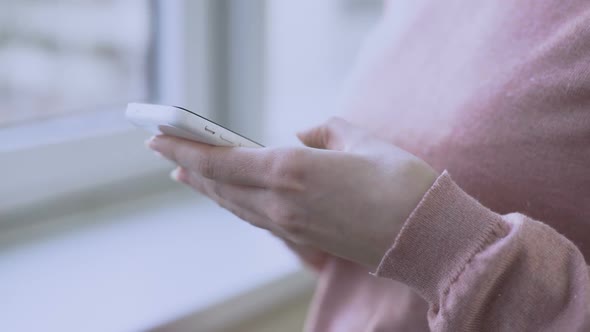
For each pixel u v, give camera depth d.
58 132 0.97
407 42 0.65
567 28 0.51
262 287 0.91
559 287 0.46
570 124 0.51
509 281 0.47
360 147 0.54
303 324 1.01
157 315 0.80
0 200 0.92
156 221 1.03
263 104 1.17
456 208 0.48
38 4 0.91
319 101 1.25
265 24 1.13
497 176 0.55
